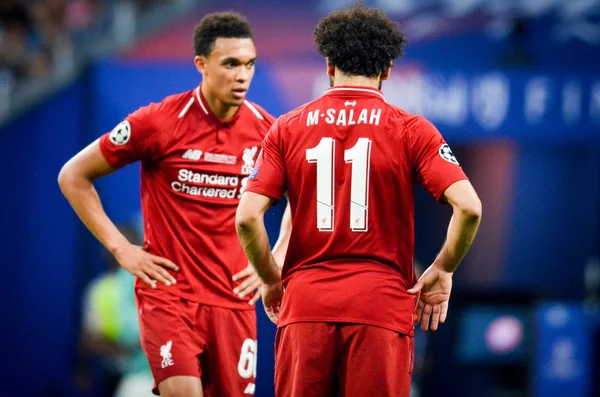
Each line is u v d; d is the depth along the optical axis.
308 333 13.14
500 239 33.66
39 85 32.19
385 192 13.05
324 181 13.15
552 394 30.14
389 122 13.16
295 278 13.43
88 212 16.77
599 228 33.44
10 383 31.25
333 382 13.42
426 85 29.61
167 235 16.70
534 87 29.53
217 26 16.45
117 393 28.27
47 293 31.39
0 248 31.27
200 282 16.75
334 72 13.70
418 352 29.36
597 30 31.75
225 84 16.38
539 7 31.75
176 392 16.22
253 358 17.39
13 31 37.91
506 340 30.52
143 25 34.19
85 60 33.22
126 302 28.30
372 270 13.09
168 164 16.59
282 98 28.91
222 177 16.75
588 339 30.41
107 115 29.41
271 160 13.51
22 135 31.27
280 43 31.88
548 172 33.47
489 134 29.58
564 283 33.56
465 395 30.25
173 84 29.28
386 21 13.55
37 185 31.27
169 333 16.42
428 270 13.41
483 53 31.81
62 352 31.31
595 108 29.55
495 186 33.59
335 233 13.11
